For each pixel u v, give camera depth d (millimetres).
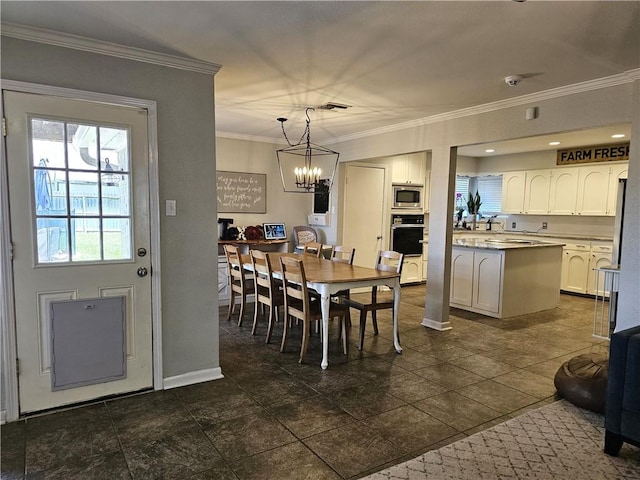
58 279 2668
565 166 6926
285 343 3867
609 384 2260
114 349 2877
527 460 2213
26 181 2537
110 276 2834
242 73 3271
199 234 3154
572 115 3475
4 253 2494
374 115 4660
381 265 4133
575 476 2082
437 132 4672
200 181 3135
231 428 2510
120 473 2072
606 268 4375
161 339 3031
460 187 8578
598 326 4816
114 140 2803
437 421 2627
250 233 6109
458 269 5664
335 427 2537
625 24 2330
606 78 3209
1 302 2506
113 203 2820
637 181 3029
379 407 2801
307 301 3588
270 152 6531
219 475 2068
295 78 3387
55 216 2639
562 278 6926
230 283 4988
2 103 2447
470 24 2375
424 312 4965
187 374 3160
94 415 2650
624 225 3107
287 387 3104
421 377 3314
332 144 6371
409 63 3010
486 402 2898
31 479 2018
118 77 2781
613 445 2258
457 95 3805
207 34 2559
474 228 8211
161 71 2930
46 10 2236
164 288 3029
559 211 7043
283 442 2365
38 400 2656
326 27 2455
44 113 2568
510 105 3916
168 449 2283
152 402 2844
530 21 2320
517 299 5270
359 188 6598
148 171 2920
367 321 4945
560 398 2973
